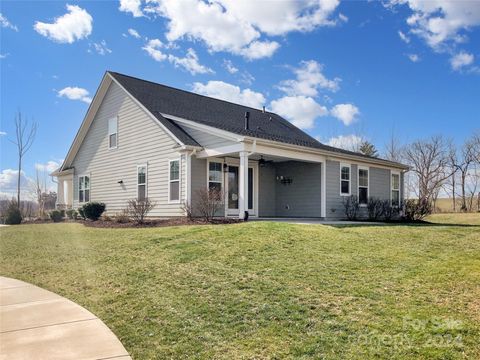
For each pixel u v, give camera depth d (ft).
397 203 66.08
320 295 17.04
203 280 19.74
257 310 15.74
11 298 19.58
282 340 13.26
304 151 49.03
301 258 23.16
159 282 20.06
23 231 44.86
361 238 30.09
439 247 27.71
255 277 19.72
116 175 58.44
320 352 12.33
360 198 58.95
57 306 18.17
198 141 47.11
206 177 47.42
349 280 19.08
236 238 28.07
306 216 54.39
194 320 15.31
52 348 13.48
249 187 54.24
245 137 40.96
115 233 36.50
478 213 83.35
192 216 44.50
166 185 48.80
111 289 19.94
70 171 68.95
